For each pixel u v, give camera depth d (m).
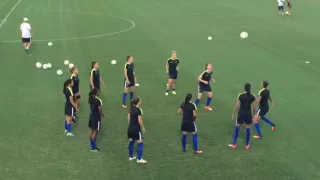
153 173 12.25
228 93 19.72
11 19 39.59
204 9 48.28
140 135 12.61
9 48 28.00
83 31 34.19
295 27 37.31
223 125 16.03
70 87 14.55
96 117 13.25
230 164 12.89
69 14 43.22
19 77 21.70
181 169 12.52
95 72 17.14
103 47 28.69
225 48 29.16
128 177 12.01
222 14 44.66
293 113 17.25
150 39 31.50
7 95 18.97
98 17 41.47
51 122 16.05
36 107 17.58
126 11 45.72
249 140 14.43
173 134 15.14
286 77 22.38
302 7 49.41
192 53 27.48
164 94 19.50
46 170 12.34
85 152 13.59
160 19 40.81
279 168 12.66
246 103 13.46
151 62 25.00
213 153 13.65
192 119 13.20
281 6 44.09
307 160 13.20
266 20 40.94
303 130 15.57
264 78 22.16
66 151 13.62
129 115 12.59
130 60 17.45
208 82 17.20
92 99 13.15
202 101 18.67
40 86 20.36
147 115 16.94
